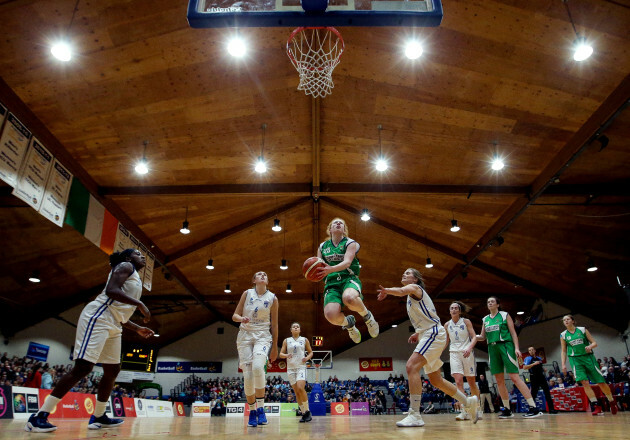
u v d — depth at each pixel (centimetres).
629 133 875
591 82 768
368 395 2205
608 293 1589
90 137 889
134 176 1048
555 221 1242
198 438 256
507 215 1211
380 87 843
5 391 716
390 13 398
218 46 736
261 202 1302
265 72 805
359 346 2684
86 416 898
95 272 1569
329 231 377
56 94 764
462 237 1430
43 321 1781
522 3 647
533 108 838
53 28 648
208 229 1389
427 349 405
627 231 1225
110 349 374
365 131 970
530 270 1575
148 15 659
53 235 1252
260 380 440
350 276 354
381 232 1510
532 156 984
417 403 402
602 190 1059
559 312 1911
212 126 917
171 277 1623
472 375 645
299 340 680
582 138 870
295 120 942
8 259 1290
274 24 409
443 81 807
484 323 643
